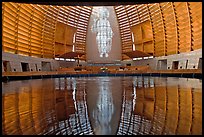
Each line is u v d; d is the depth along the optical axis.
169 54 30.66
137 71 29.16
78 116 3.37
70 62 37.69
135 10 34.41
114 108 4.02
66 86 10.10
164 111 3.69
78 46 39.00
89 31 39.09
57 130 2.62
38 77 23.41
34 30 28.61
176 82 12.34
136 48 37.84
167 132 2.46
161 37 31.94
